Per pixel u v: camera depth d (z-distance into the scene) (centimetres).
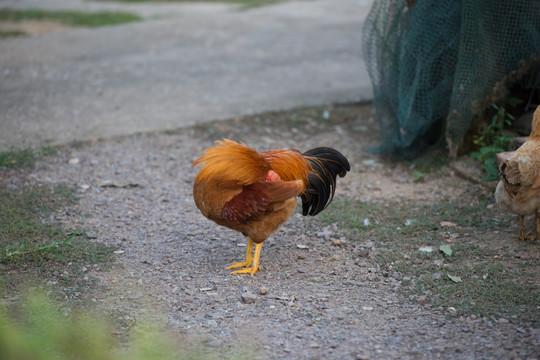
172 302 456
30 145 789
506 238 570
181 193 690
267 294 471
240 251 555
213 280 493
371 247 557
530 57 684
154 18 1712
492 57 675
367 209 642
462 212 630
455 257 533
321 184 533
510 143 671
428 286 481
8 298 455
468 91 679
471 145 743
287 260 534
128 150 803
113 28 1559
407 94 712
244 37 1449
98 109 956
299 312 444
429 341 405
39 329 402
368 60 767
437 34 680
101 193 679
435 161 749
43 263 512
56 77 1127
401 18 718
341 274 508
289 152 512
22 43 1388
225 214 464
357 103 989
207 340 404
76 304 450
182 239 577
